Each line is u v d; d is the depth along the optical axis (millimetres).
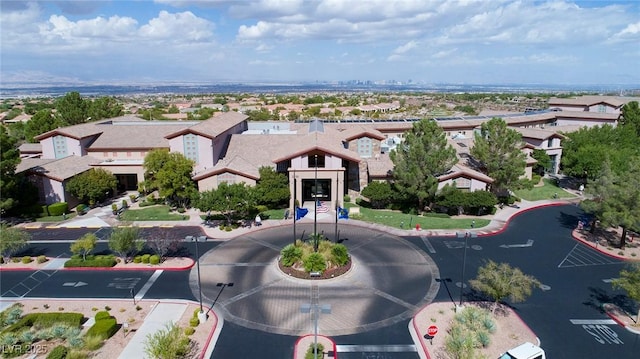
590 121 92000
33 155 71312
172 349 23500
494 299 31453
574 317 29281
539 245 42406
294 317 28953
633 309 30344
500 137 52969
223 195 43719
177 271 36062
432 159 48438
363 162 57844
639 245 42375
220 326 27875
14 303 30906
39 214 50781
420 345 25953
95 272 35844
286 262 36156
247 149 62750
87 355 24547
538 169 72562
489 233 45312
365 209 53719
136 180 62781
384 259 38531
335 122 82250
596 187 41625
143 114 148125
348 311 29781
